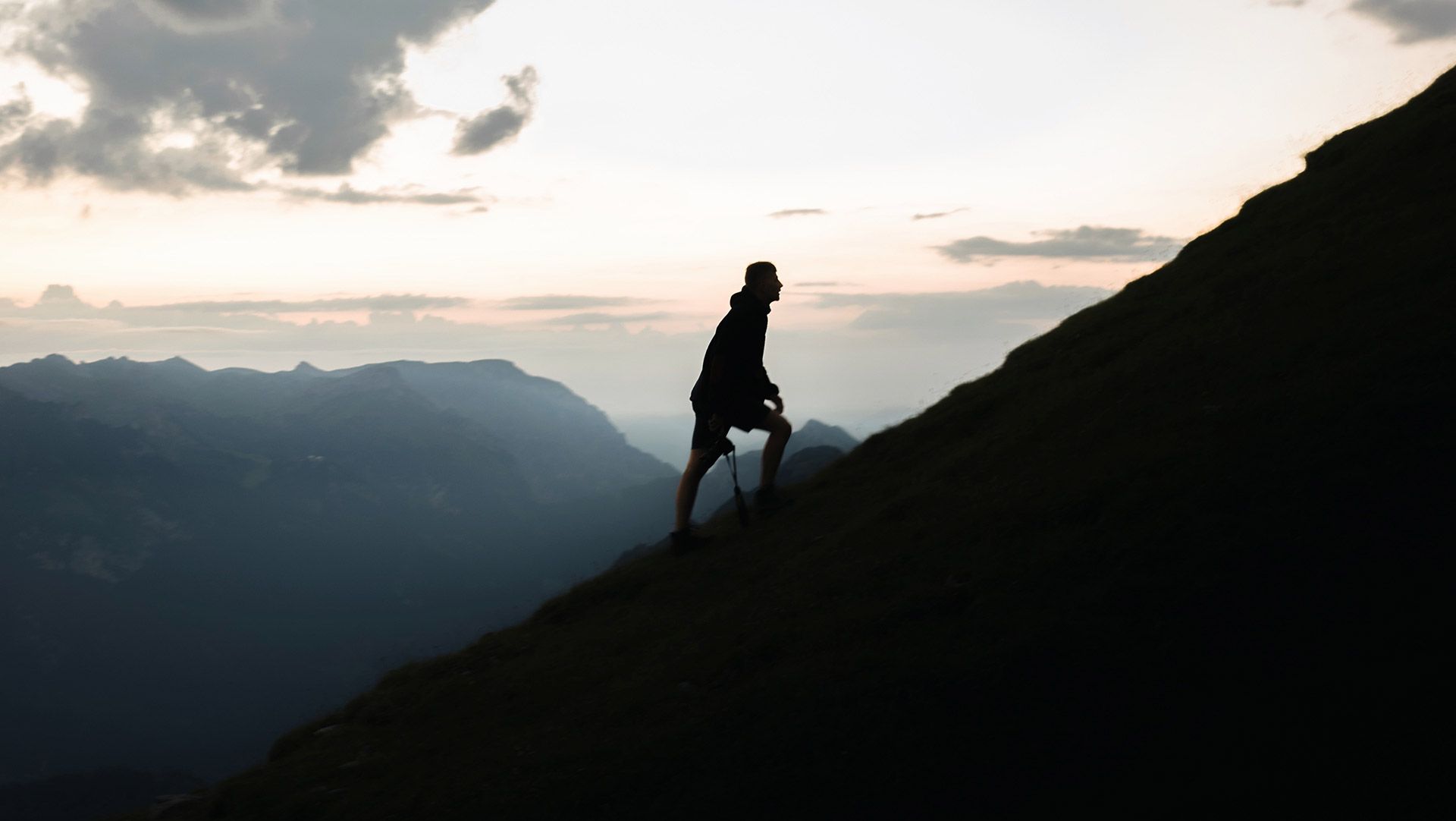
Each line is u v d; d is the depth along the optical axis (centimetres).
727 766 483
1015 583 549
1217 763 362
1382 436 486
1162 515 529
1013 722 428
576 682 744
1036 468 743
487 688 796
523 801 532
